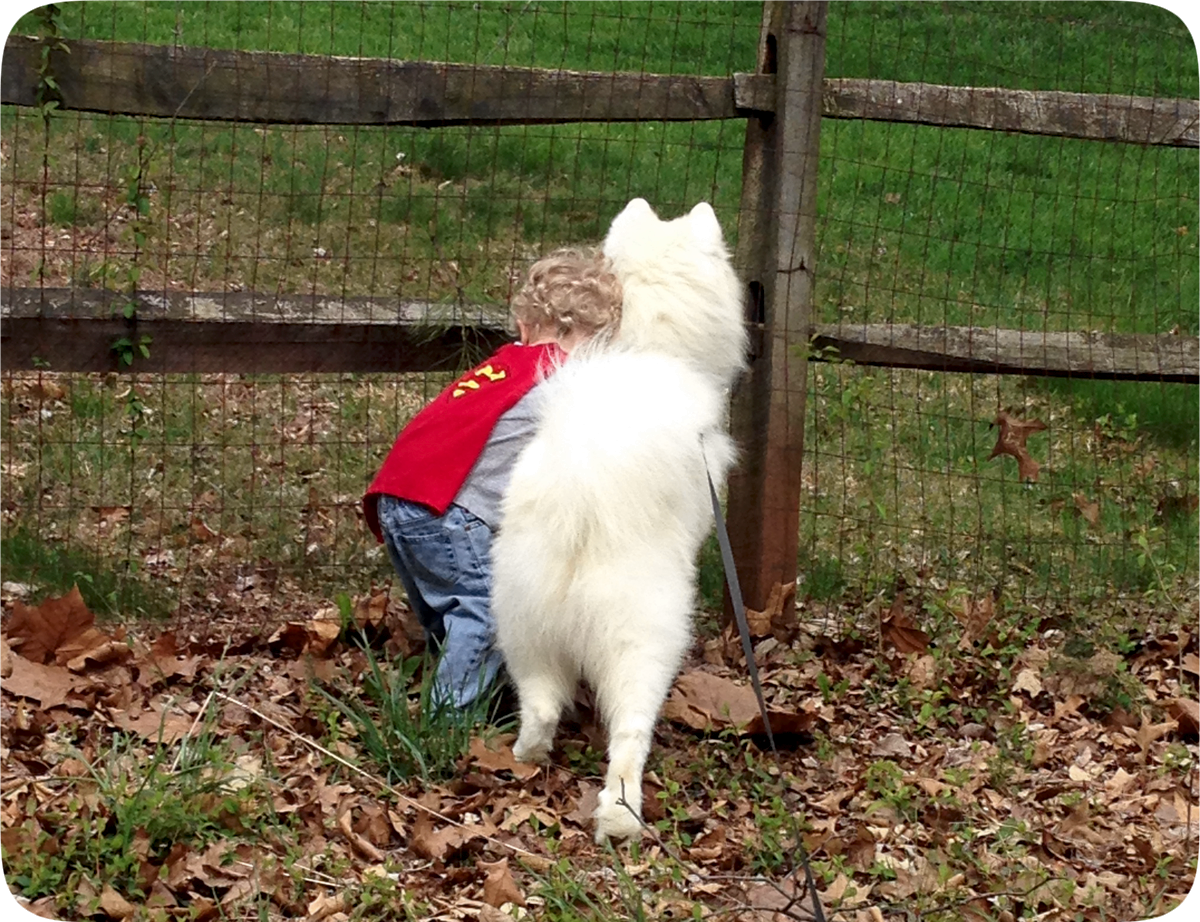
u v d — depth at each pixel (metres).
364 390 6.07
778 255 4.31
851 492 5.58
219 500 5.11
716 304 3.79
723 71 10.03
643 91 4.22
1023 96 4.41
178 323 4.08
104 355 4.06
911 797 3.45
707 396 3.64
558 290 3.74
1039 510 5.59
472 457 3.58
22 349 3.97
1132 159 9.77
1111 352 4.62
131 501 4.62
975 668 4.26
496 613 3.35
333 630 4.11
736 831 3.28
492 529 3.59
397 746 3.45
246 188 8.05
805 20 4.19
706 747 3.64
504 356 3.78
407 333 4.25
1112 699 4.08
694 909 2.70
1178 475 6.05
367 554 4.81
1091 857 3.26
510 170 8.71
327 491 5.28
